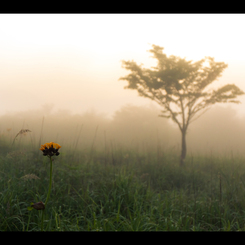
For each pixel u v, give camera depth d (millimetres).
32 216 3006
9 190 3398
